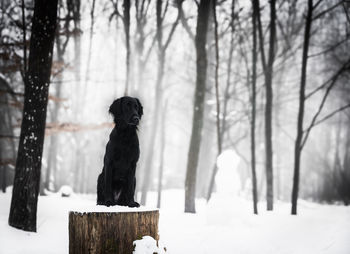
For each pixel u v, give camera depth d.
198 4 11.80
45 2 7.60
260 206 14.33
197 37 11.52
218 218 8.86
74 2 14.62
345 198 21.41
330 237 7.19
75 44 17.55
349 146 29.58
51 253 6.00
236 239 7.42
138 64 17.73
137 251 4.43
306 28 10.80
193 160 11.05
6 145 17.00
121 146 5.17
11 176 17.97
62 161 30.28
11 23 11.38
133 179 5.32
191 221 9.27
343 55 18.27
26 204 7.18
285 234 7.83
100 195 5.63
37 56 7.55
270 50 12.70
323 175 27.80
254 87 11.61
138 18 16.56
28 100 7.48
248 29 17.17
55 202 10.19
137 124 5.11
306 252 6.42
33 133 7.39
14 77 15.26
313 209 12.86
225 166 9.23
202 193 23.89
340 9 15.77
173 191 22.47
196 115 11.27
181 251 6.72
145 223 4.63
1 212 8.42
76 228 4.46
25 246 6.28
